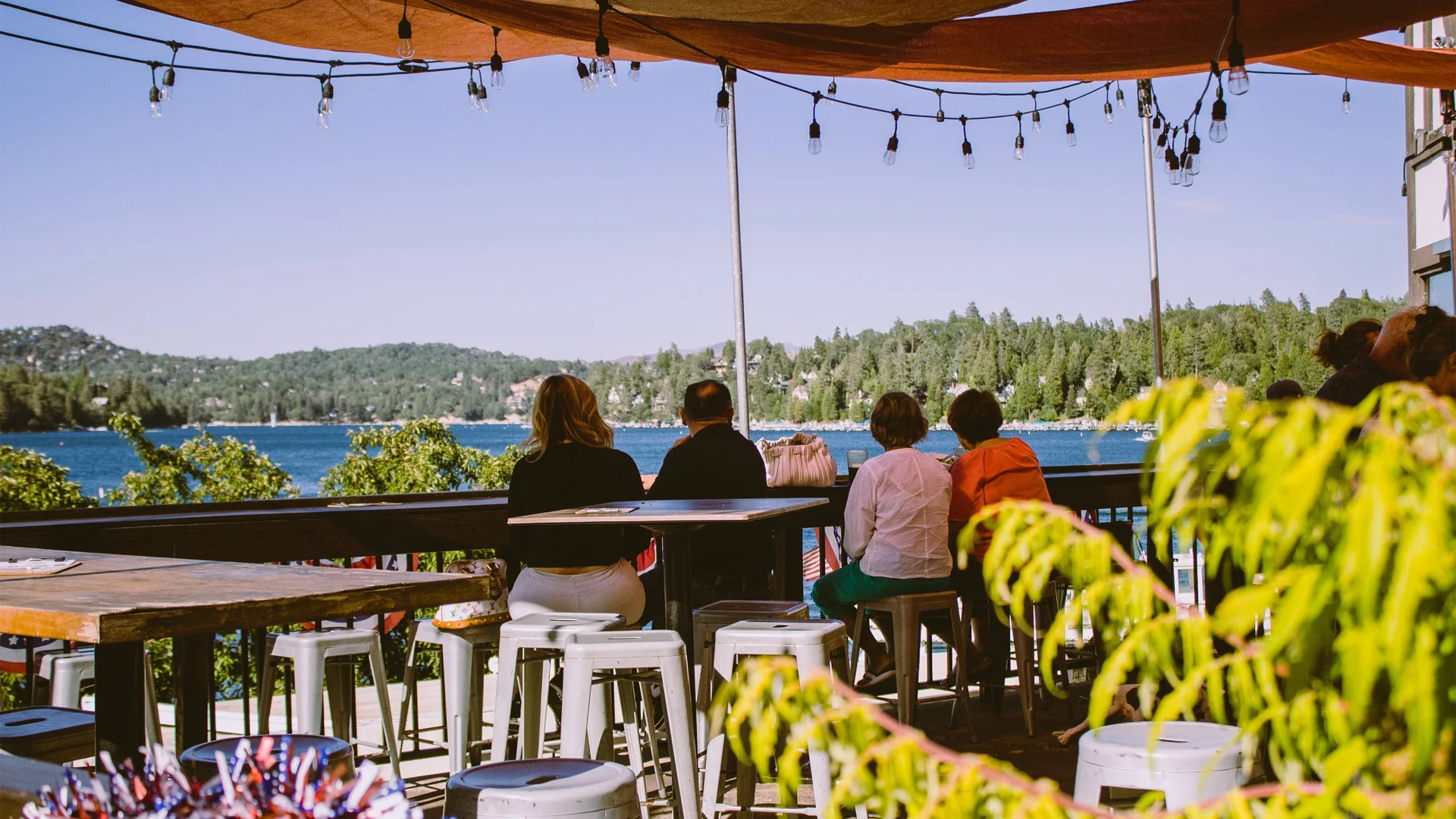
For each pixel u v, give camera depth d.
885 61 5.39
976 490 4.73
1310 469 0.72
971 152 6.58
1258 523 0.76
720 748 3.33
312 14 4.75
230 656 12.38
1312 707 0.84
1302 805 0.82
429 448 20.89
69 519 4.16
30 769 1.90
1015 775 0.89
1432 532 0.68
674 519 3.52
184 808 1.31
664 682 3.05
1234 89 5.08
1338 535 0.79
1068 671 5.67
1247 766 0.95
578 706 3.02
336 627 4.64
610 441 4.22
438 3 4.48
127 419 20.86
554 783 2.13
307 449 121.56
